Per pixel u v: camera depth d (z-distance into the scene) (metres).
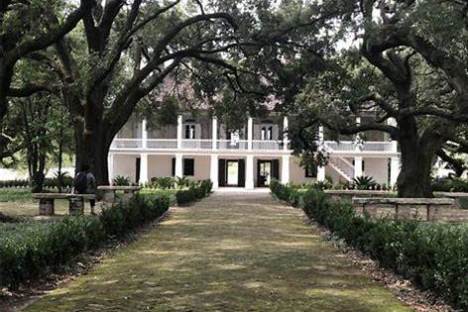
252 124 47.00
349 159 47.22
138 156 48.19
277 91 28.88
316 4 24.41
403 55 26.08
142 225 15.00
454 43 15.52
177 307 6.80
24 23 16.00
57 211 20.59
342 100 25.22
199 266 9.48
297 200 23.05
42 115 33.66
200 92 34.22
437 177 45.56
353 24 21.67
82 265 9.48
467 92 16.53
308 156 29.91
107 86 26.12
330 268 9.45
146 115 35.50
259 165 49.19
